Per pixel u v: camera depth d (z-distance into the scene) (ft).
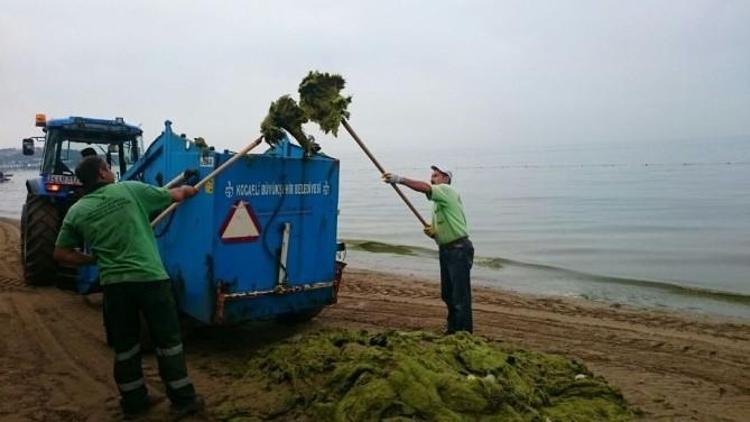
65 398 14.88
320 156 19.95
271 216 18.19
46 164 28.81
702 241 52.75
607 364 19.30
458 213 19.12
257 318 18.04
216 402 14.16
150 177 19.76
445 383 12.37
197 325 18.89
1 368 16.99
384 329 22.57
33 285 28.07
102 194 13.43
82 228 13.28
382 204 105.91
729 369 18.98
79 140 29.37
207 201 16.97
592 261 43.32
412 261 43.75
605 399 14.53
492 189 135.03
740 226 62.44
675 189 121.60
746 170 206.39
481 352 14.33
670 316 26.73
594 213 77.77
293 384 13.85
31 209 27.55
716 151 532.32
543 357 16.34
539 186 145.07
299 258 19.01
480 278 37.04
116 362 13.56
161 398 14.58
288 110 17.54
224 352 18.69
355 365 13.34
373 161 18.85
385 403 11.82
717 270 39.78
